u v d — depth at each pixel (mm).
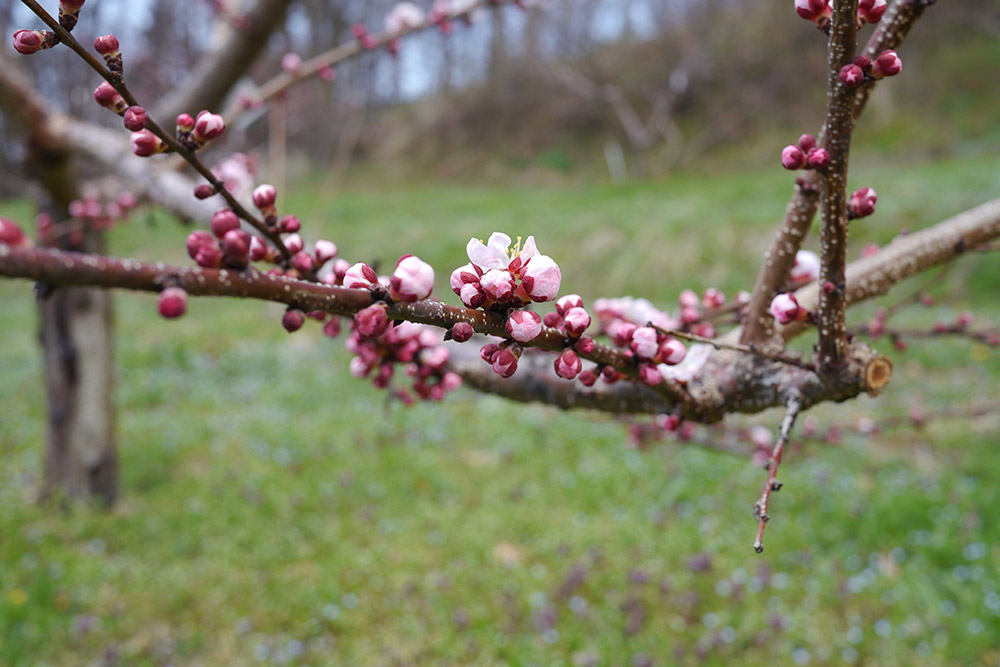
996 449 6434
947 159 16906
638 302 1463
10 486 5961
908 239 1396
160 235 16609
